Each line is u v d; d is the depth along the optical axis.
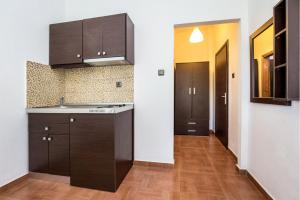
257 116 1.88
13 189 1.84
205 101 4.20
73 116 1.88
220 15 2.19
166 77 2.36
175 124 4.33
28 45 2.10
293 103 1.28
